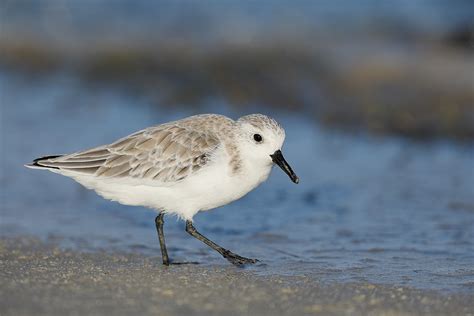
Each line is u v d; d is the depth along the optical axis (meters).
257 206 13.71
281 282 9.41
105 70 25.38
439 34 26.23
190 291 8.84
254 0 33.00
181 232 12.29
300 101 20.98
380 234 11.99
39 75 25.30
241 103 21.20
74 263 10.26
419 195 14.11
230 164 10.23
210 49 26.45
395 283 9.44
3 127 18.89
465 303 8.56
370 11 29.97
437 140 18.00
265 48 25.81
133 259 10.66
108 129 18.75
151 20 30.98
